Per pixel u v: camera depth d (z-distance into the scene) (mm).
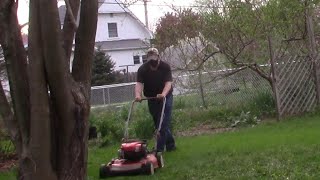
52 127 5156
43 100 4965
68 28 5328
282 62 11984
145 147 7309
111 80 32562
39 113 4965
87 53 5395
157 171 7305
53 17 4762
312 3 12383
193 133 11281
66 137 5188
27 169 5086
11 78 5184
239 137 9766
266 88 12906
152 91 8414
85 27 5367
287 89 12023
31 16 4863
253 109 12555
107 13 41438
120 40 42031
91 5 5363
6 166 9250
